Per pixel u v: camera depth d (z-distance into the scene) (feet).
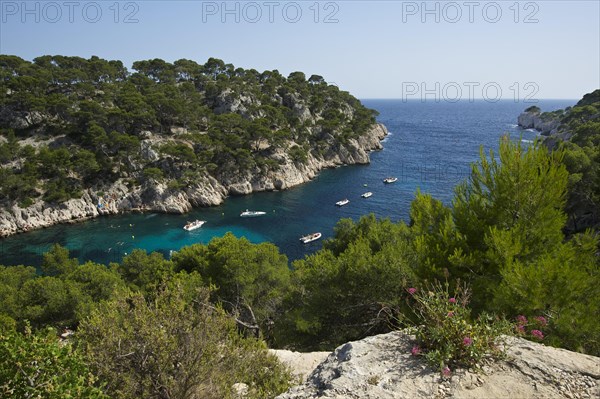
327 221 253.24
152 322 35.40
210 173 319.27
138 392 33.50
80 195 270.46
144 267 121.49
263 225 250.37
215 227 250.37
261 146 368.48
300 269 99.50
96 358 32.91
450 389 22.48
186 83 435.53
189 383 33.55
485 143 524.93
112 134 301.22
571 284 34.47
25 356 25.66
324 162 406.82
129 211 279.69
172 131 352.28
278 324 78.28
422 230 51.19
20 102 319.88
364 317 64.08
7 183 247.50
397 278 58.95
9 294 103.71
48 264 145.59
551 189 40.88
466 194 47.24
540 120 641.40
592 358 24.54
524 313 35.14
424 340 26.05
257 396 37.29
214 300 87.61
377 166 406.21
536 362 24.08
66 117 329.72
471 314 38.50
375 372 24.72
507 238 38.63
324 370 27.14
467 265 40.78
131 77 424.46
